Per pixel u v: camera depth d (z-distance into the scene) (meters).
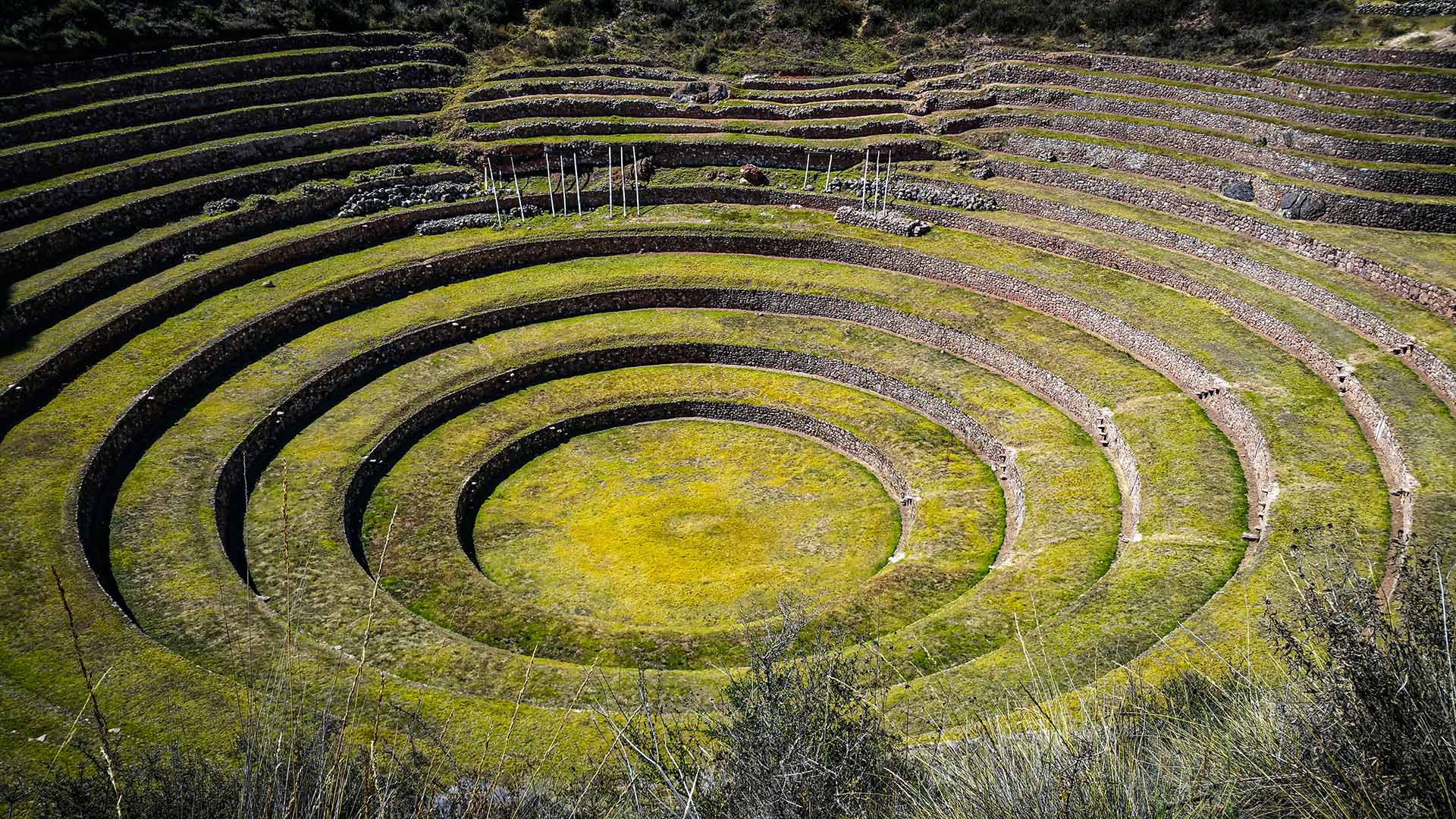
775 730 12.83
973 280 58.94
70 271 50.91
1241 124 63.47
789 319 58.84
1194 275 54.41
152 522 39.78
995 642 33.84
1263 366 47.34
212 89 63.75
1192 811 11.14
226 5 69.69
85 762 25.47
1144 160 63.81
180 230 56.00
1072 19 76.44
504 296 58.38
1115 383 49.06
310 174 63.09
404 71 71.44
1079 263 58.84
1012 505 45.03
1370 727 11.01
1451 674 10.67
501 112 70.50
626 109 72.38
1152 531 38.25
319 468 45.47
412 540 43.12
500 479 49.47
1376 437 41.56
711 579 42.81
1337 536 34.75
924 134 70.44
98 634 32.25
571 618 38.84
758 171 68.75
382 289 57.66
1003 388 51.75
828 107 72.62
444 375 53.03
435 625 36.53
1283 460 40.22
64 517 37.91
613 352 56.16
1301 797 11.05
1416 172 56.16
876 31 79.62
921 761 13.51
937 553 41.94
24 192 53.62
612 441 52.44
